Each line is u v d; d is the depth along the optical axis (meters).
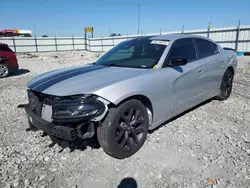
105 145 2.54
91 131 2.49
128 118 2.65
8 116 4.27
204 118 3.91
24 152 2.90
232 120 3.83
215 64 4.17
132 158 2.71
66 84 2.61
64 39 36.16
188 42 3.77
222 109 4.36
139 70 2.96
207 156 2.71
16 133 3.47
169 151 2.84
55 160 2.71
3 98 5.77
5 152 2.90
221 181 2.27
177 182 2.27
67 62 18.19
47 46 34.91
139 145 2.82
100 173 2.44
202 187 2.19
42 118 2.62
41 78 3.02
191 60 3.66
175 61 3.02
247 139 3.13
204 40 4.20
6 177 2.40
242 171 2.42
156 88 2.91
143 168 2.51
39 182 2.32
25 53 31.50
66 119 2.36
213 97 4.80
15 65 10.20
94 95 2.38
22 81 8.68
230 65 4.71
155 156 2.73
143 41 3.71
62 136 2.40
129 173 2.43
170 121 3.77
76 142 3.08
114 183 2.28
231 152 2.79
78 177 2.39
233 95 5.35
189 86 3.55
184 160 2.64
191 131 3.39
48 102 2.52
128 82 2.59
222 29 18.36
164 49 3.29
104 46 32.56
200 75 3.76
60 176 2.41
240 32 17.14
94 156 2.77
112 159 2.70
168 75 3.09
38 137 3.31
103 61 3.66
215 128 3.50
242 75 8.34
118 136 2.58
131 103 2.62
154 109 2.97
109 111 2.48
